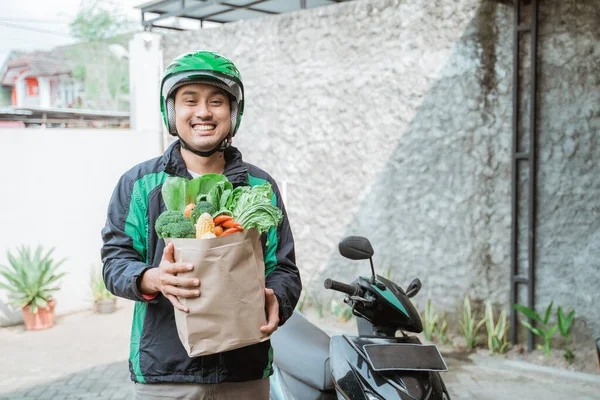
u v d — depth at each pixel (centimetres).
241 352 191
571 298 472
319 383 315
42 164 642
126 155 724
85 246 684
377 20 564
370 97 576
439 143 534
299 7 787
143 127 764
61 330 609
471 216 520
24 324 629
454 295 534
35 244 638
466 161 519
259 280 170
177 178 182
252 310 168
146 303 188
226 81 190
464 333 515
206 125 192
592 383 436
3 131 609
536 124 476
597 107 450
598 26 445
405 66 550
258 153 668
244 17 844
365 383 255
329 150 611
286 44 634
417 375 249
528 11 475
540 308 488
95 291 671
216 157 203
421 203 550
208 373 186
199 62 187
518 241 495
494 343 498
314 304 630
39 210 641
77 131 673
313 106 619
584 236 463
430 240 546
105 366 508
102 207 700
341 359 271
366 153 584
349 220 602
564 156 467
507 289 505
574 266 469
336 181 609
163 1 764
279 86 644
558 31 462
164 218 167
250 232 167
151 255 190
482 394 423
